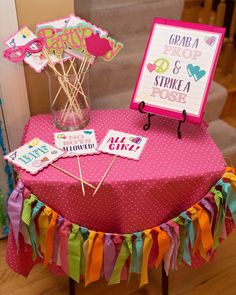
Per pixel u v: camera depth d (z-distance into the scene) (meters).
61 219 1.19
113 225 1.26
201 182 1.19
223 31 1.21
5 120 1.49
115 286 1.64
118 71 2.09
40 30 1.27
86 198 1.16
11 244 1.29
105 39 1.26
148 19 2.29
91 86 2.05
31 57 1.29
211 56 1.23
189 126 1.35
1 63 1.36
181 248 1.33
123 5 2.15
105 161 1.20
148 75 1.29
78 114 1.35
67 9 1.37
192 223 1.23
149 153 1.24
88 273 1.25
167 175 1.15
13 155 1.21
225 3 2.58
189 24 1.25
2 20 1.28
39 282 1.65
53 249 1.28
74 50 1.30
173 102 1.26
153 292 1.62
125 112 1.44
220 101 2.28
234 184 1.19
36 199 1.17
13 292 1.61
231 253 1.79
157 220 1.25
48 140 1.29
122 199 1.16
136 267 1.28
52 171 1.17
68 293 1.62
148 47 1.30
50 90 1.34
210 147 1.27
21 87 1.44
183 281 1.67
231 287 1.65
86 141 1.28
